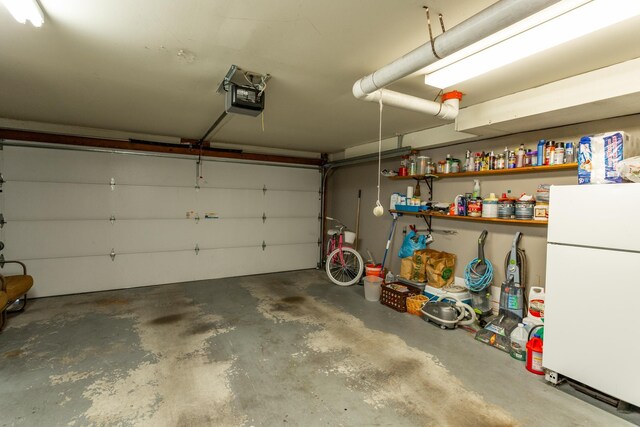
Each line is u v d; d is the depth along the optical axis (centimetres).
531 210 291
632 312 185
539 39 166
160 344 280
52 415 188
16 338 289
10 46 197
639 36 170
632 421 187
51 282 416
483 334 293
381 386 221
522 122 275
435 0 145
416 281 391
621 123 250
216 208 526
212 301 404
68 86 268
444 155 400
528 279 312
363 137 467
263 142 523
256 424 183
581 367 207
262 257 570
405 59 171
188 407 197
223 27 172
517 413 194
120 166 454
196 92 281
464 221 377
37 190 405
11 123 390
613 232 192
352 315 357
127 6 154
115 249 453
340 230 521
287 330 314
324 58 209
